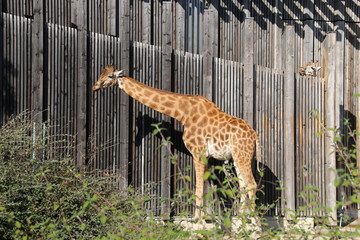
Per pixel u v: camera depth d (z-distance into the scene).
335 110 14.96
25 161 9.02
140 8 12.08
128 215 8.95
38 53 9.94
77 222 8.55
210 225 10.41
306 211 13.59
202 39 13.10
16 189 8.20
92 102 10.82
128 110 11.24
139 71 11.60
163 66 11.92
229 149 11.11
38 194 8.66
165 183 11.58
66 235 7.95
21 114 9.39
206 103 11.41
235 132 11.09
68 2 11.27
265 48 14.54
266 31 14.58
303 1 15.42
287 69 13.88
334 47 14.47
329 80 14.43
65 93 10.41
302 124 14.17
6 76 9.56
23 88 9.83
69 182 9.40
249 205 7.88
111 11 11.67
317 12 15.73
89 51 10.86
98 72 10.99
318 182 14.29
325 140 14.47
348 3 16.42
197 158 11.06
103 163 10.88
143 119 11.53
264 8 14.55
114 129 11.15
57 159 9.64
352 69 16.47
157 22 12.36
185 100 11.20
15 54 9.73
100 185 9.79
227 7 13.70
